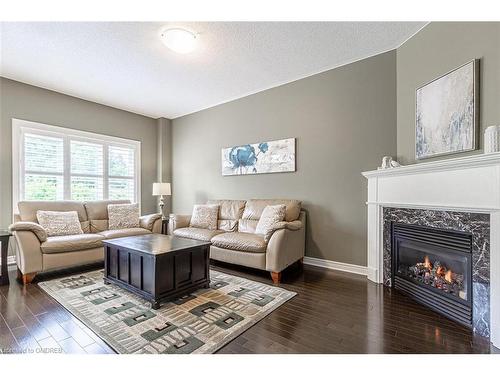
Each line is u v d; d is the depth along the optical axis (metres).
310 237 3.58
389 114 2.99
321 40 2.77
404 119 2.83
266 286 2.72
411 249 2.54
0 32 2.56
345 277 3.03
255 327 1.89
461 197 1.95
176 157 5.52
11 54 3.00
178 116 5.46
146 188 5.38
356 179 3.22
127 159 5.08
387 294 2.52
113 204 4.19
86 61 3.17
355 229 3.21
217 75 3.59
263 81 3.80
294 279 2.96
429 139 2.47
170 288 2.31
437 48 2.40
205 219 4.07
